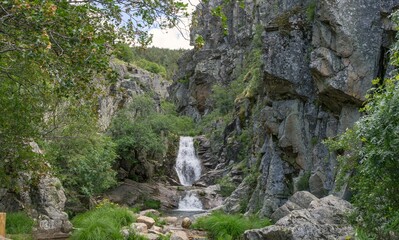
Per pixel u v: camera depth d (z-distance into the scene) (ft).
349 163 28.76
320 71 47.93
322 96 50.08
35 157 34.01
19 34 17.16
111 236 40.19
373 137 18.71
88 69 21.18
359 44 47.42
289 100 55.52
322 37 49.57
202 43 21.99
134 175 110.73
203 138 137.90
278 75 54.44
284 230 33.24
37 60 17.46
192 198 97.96
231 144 111.45
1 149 31.35
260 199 59.21
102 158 76.43
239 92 138.51
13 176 36.50
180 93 200.85
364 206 22.16
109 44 21.85
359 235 22.93
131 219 50.19
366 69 47.06
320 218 34.30
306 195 44.04
